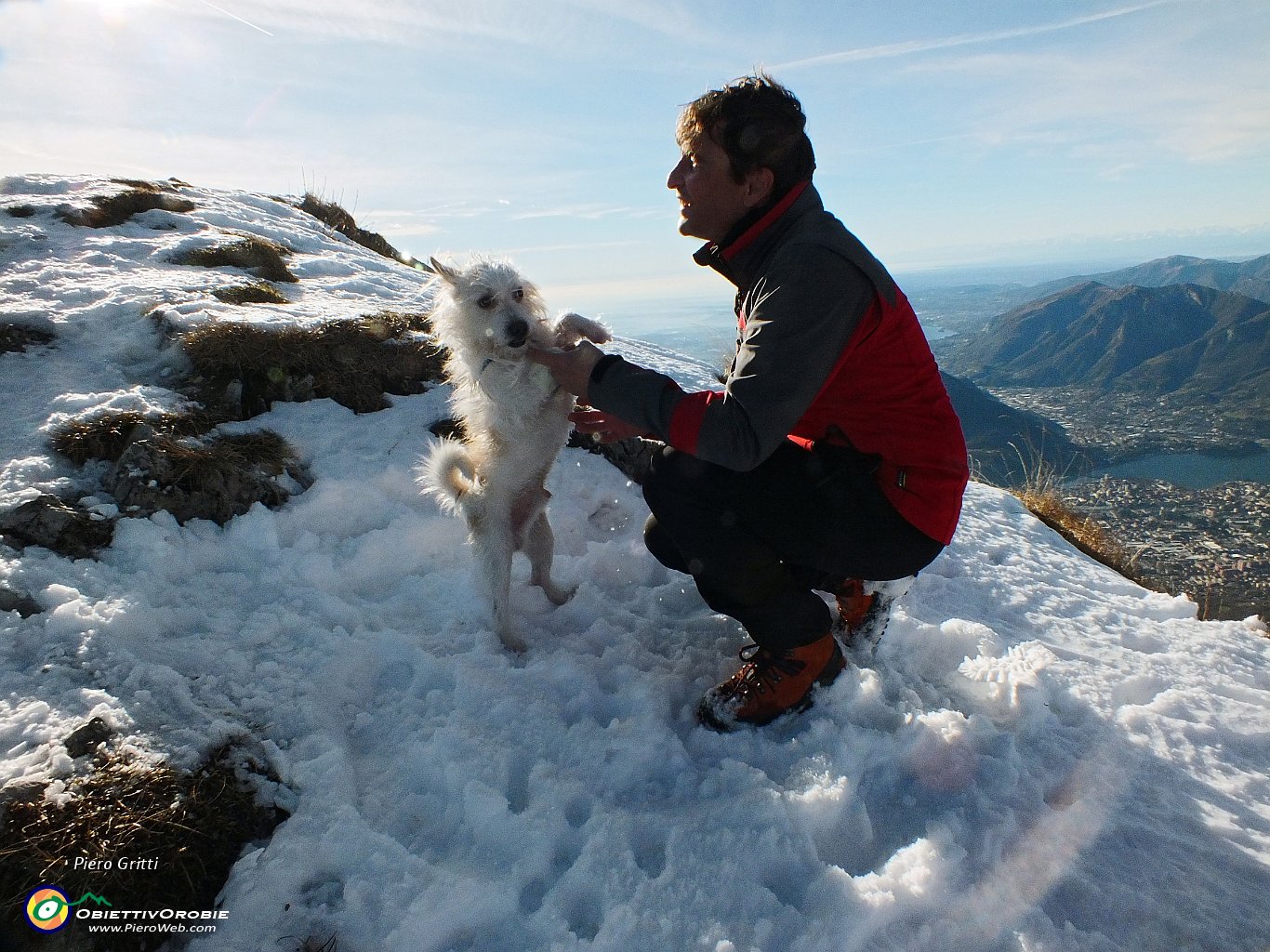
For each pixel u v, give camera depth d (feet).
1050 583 11.81
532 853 5.57
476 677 7.51
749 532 7.00
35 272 13.82
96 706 6.28
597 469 13.00
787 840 5.71
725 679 8.18
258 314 12.99
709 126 6.16
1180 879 5.75
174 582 8.45
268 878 5.31
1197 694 8.43
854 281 5.92
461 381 9.65
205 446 9.97
